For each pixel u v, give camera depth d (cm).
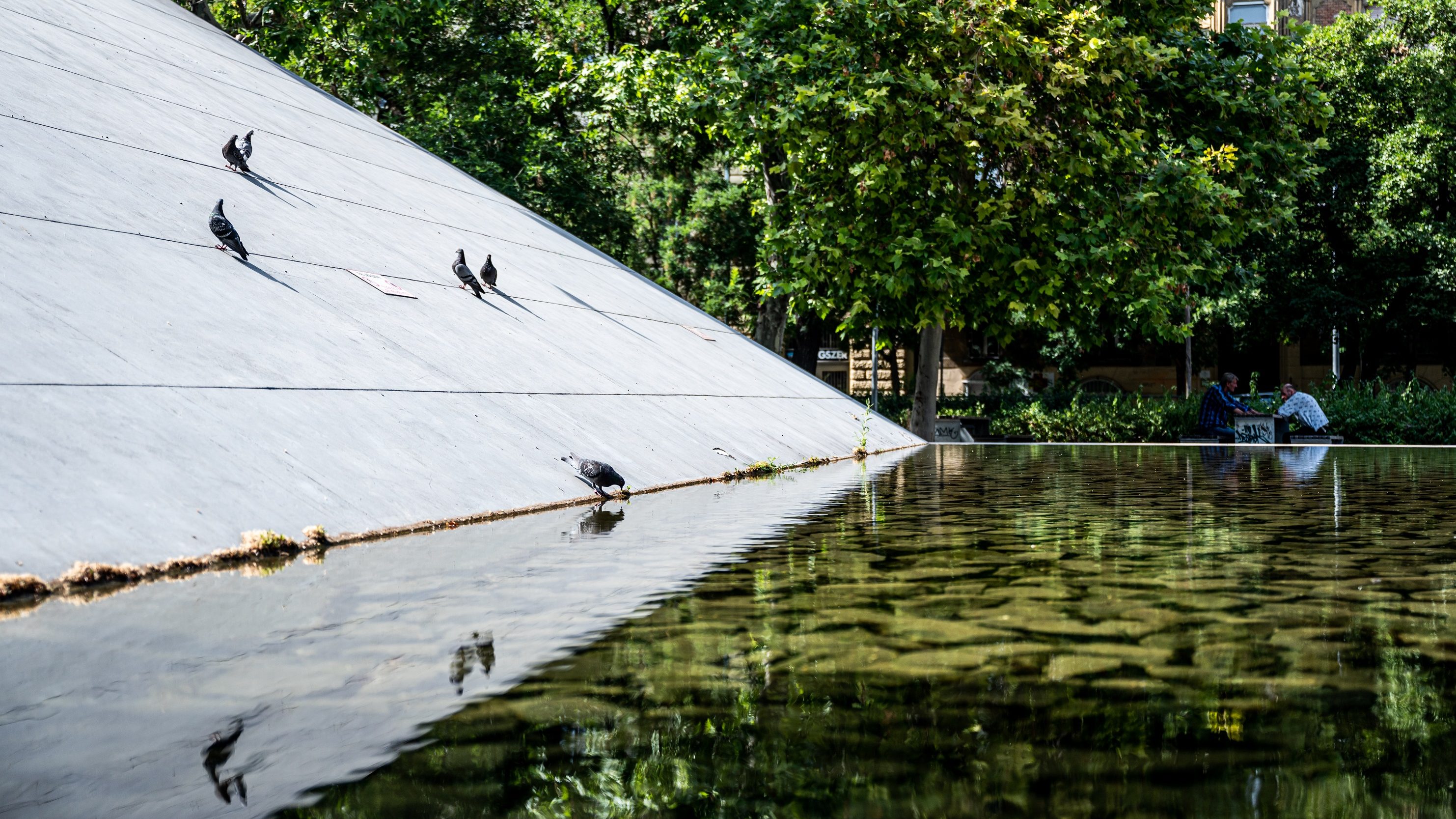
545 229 1733
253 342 714
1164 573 413
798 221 1941
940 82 1653
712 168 3478
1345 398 1989
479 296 1093
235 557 459
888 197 1706
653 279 3541
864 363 4756
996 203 1695
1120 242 1662
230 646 307
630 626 327
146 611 359
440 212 1405
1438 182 3122
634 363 1152
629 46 2553
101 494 461
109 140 972
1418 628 312
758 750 212
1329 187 3191
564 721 233
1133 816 173
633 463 836
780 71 1797
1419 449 1455
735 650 295
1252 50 1948
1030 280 1734
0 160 794
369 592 390
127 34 1427
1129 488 805
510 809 183
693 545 506
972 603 357
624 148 3319
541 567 442
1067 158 1675
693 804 183
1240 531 542
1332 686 250
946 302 1759
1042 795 184
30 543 409
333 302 870
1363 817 170
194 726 235
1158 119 1928
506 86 3062
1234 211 1888
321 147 1406
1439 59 3005
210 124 1219
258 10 2991
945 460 1214
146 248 782
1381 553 463
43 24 1243
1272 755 204
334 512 542
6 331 561
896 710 237
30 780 202
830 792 187
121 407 543
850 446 1350
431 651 298
